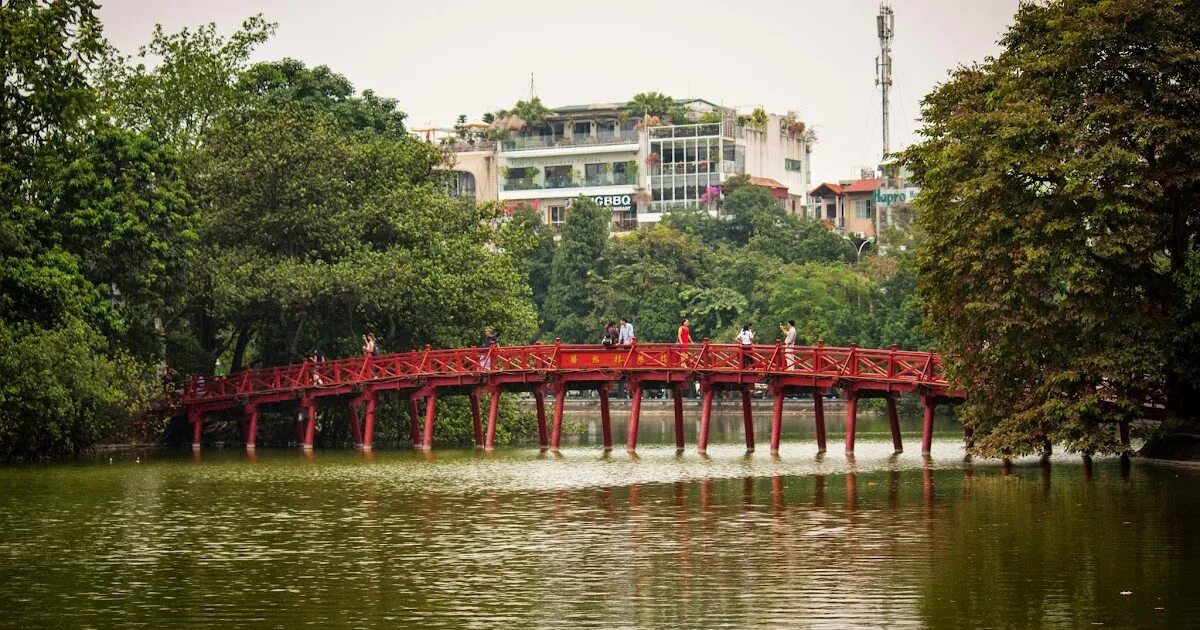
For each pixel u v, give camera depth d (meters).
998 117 46.06
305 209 66.44
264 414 70.00
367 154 69.31
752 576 28.16
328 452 62.06
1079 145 45.16
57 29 57.09
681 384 59.38
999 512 36.31
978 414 48.84
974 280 46.66
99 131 60.81
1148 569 28.30
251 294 62.94
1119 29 45.03
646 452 59.88
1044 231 44.62
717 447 64.75
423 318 68.44
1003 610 24.91
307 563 30.19
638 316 113.50
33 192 58.91
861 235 131.12
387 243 69.44
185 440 68.25
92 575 29.00
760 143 156.38
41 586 27.89
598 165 150.62
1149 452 50.03
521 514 37.50
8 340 53.31
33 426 54.69
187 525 35.94
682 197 147.38
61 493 43.31
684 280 116.38
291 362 66.62
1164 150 45.66
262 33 76.69
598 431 86.75
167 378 65.69
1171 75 45.72
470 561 30.20
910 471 48.09
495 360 61.41
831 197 151.62
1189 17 45.75
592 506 39.06
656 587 27.23
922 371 54.16
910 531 33.44
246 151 67.19
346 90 85.88
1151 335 45.09
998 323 45.62
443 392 64.38
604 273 118.44
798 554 30.53
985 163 46.50
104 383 56.31
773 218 134.25
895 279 104.50
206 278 64.81
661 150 148.38
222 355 84.25
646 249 118.12
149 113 74.12
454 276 68.06
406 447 65.75
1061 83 46.66
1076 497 39.06
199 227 65.06
